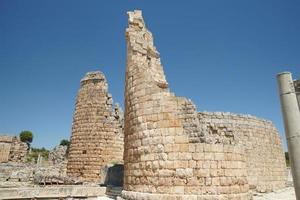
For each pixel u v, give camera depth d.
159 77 19.41
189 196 12.30
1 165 30.72
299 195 5.84
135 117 14.95
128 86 16.27
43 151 59.56
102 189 17.97
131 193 13.93
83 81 28.48
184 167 12.74
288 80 6.38
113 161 25.77
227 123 21.41
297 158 5.94
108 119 26.83
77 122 27.47
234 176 13.02
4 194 15.01
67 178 22.03
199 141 17.03
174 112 13.70
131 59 16.45
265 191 21.39
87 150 26.09
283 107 6.34
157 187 12.95
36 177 21.81
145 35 19.44
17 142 39.78
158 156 13.34
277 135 24.81
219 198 12.31
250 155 21.55
